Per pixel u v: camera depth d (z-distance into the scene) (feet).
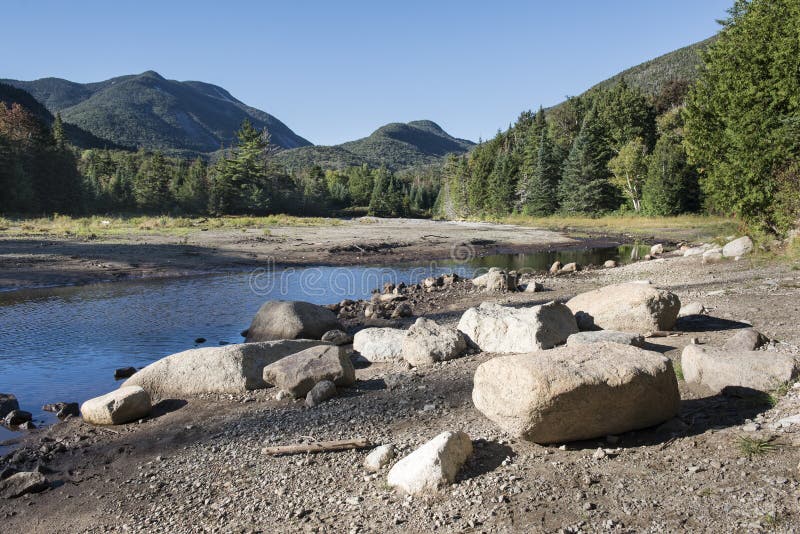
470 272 80.12
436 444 14.43
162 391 26.32
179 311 48.78
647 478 13.07
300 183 377.91
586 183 211.61
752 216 59.16
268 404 23.86
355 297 58.54
